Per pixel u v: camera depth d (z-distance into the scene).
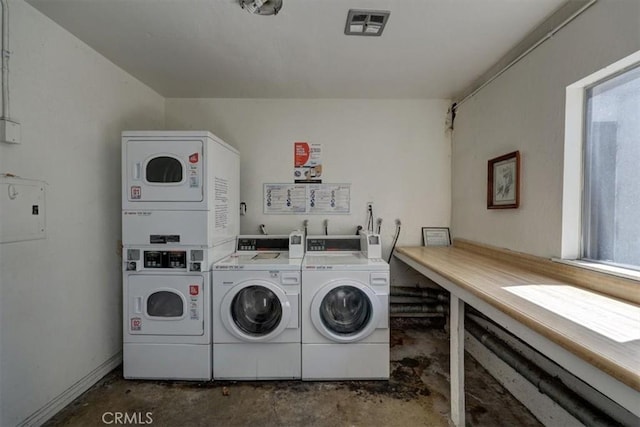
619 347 0.85
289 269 2.05
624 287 1.28
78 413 1.75
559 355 0.97
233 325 2.03
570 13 1.55
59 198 1.76
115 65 2.27
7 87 1.47
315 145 3.00
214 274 2.05
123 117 2.36
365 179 3.03
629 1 1.25
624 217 1.40
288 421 1.69
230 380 2.08
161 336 2.05
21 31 1.54
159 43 1.98
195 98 2.97
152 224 2.04
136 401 1.86
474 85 2.59
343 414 1.75
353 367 2.05
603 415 1.25
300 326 2.06
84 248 1.95
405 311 2.92
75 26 1.78
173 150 2.03
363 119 3.01
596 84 1.53
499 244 2.24
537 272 1.80
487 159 2.39
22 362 1.54
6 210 1.47
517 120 2.01
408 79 2.55
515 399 1.89
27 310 1.57
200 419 1.71
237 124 2.98
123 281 2.06
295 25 1.79
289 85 2.68
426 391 1.96
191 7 1.63
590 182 1.58
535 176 1.84
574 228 1.63
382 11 1.65
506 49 2.06
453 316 1.71
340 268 2.05
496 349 1.93
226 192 2.41
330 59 2.20
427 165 3.04
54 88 1.74
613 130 1.45
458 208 2.89
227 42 1.98
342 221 3.02
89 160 2.00
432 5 1.60
